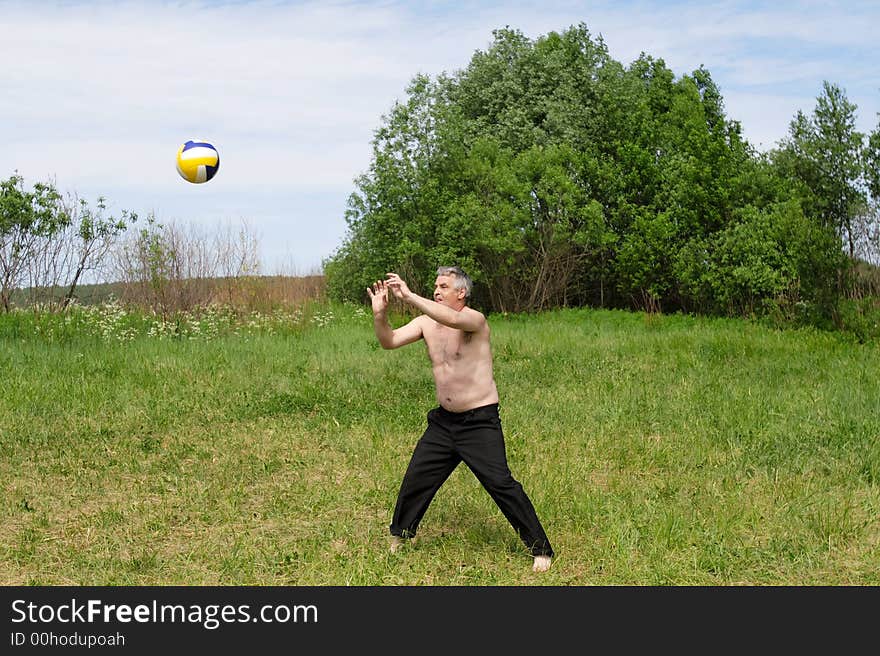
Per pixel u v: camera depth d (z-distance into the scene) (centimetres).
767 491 723
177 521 668
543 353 1587
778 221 2138
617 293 2712
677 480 762
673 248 2420
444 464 578
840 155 2170
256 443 909
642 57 2933
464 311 554
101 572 564
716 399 1096
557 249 2533
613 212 2603
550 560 562
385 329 564
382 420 997
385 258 2622
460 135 2723
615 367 1395
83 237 1908
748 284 2220
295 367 1373
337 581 542
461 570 559
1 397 1095
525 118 2845
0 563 583
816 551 587
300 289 2422
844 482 757
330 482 770
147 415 1020
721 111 2802
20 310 1828
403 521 586
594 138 2862
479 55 3050
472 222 2506
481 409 563
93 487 759
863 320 1720
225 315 1991
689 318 2288
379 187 2633
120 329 1750
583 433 938
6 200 1819
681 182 2462
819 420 976
